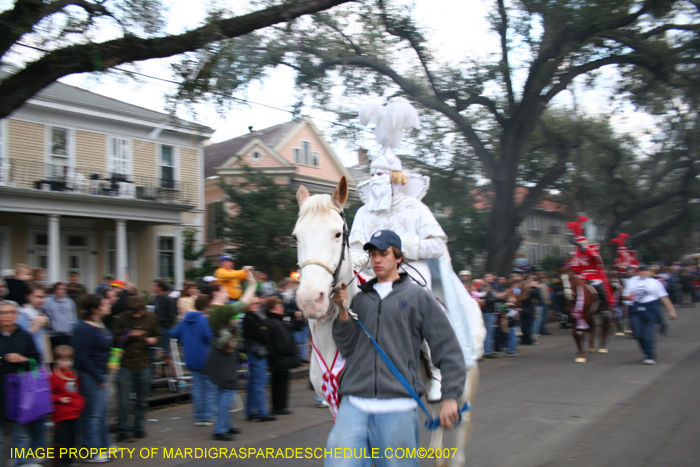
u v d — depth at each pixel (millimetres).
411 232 3912
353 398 2896
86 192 16906
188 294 8852
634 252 18312
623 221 27516
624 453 5234
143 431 6211
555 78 16766
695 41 16453
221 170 24438
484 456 5266
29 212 15047
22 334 4887
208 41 8617
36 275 8336
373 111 4156
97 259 18375
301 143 26719
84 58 7984
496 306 12141
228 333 6176
